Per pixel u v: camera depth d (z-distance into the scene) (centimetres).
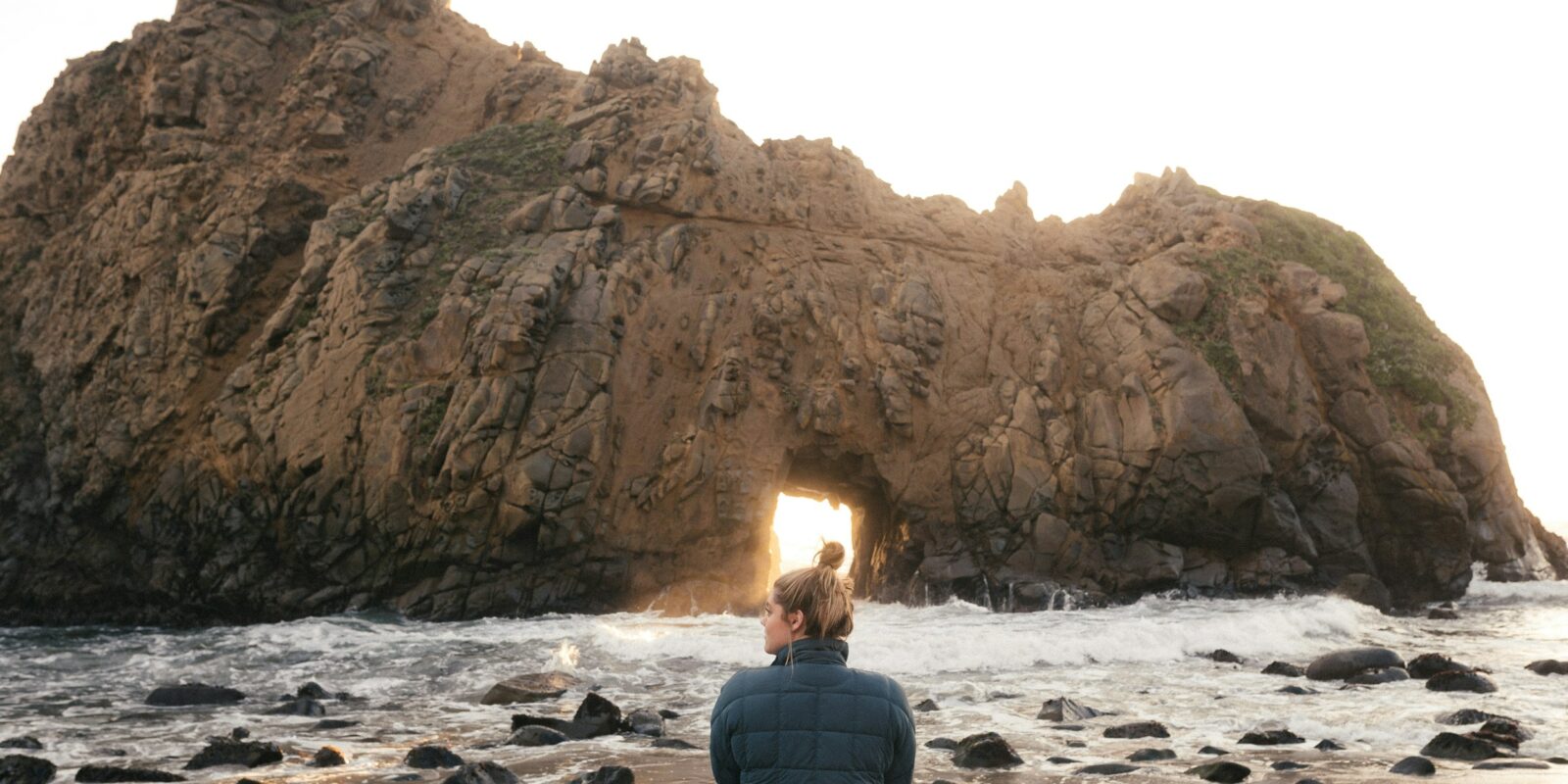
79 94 2856
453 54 3081
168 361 2342
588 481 2152
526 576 2116
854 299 2588
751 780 366
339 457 2122
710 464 2281
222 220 2509
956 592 2342
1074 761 930
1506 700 1228
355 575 2095
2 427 2417
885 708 371
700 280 2519
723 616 2097
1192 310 2591
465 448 2094
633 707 1245
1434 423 2623
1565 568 2928
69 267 2584
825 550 405
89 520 2259
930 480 2444
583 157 2597
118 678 1467
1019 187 3038
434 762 921
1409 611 2331
